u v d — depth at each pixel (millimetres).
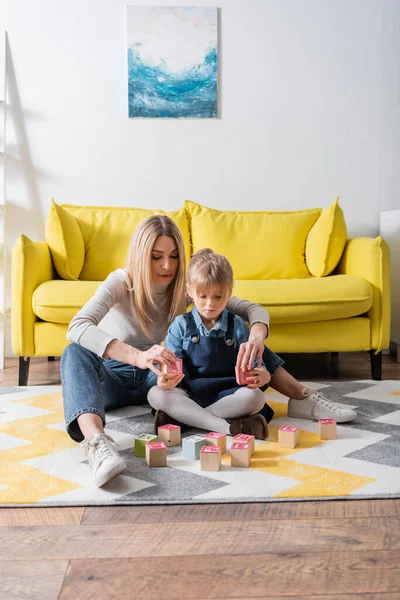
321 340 2820
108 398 2211
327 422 1904
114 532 1306
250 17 3604
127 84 3592
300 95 3654
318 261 3174
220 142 3646
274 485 1531
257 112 3645
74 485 1546
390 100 3680
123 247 3211
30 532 1311
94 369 1858
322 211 3605
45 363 3438
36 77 3564
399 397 2451
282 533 1293
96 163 3615
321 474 1603
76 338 1874
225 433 1915
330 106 3668
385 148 3699
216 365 2027
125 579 1119
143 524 1343
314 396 2123
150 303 2111
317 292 2771
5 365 3381
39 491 1506
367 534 1285
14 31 3541
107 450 1561
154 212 3352
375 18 3645
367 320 2840
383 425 2049
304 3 3615
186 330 2039
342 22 3639
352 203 3717
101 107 3596
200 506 1436
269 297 2752
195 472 1634
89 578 1124
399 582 1101
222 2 3586
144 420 2152
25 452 1805
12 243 3604
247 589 1082
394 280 3488
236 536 1282
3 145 3514
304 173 3688
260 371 1909
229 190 3670
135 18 3547
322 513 1391
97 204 3629
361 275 2920
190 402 1959
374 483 1538
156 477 1600
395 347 3680
